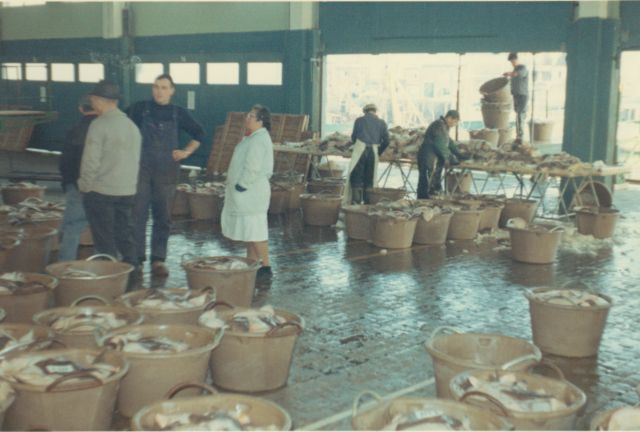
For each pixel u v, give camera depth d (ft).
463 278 27.96
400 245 33.22
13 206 31.76
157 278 26.50
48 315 16.47
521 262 30.94
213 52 62.54
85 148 22.65
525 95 47.85
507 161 41.24
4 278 19.12
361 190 42.45
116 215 23.73
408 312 23.35
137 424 10.80
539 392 12.71
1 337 14.67
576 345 19.65
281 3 57.72
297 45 55.93
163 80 26.53
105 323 16.05
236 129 59.16
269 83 59.36
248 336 16.12
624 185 55.98
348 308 23.62
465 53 49.03
